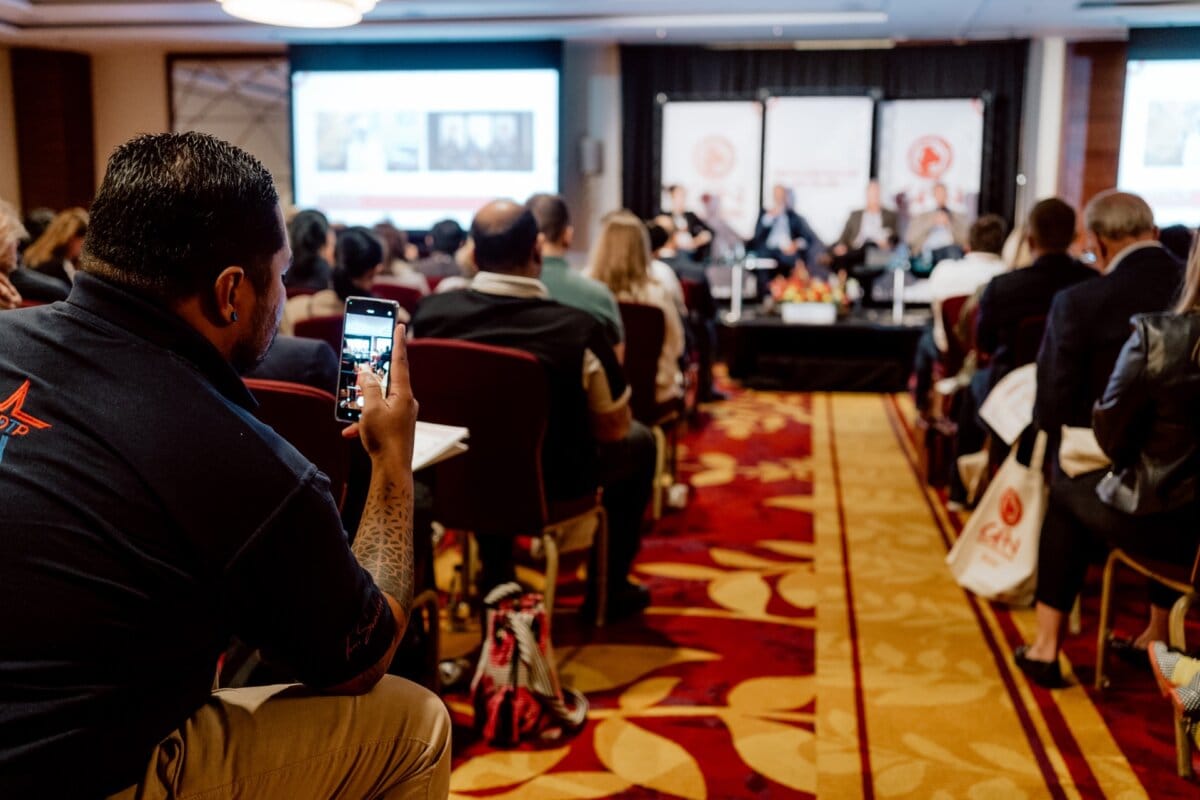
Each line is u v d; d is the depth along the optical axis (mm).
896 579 3527
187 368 1106
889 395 7156
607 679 2764
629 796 2191
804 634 3064
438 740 1391
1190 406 2219
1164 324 2211
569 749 2395
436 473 2613
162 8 7910
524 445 2541
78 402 1058
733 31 8391
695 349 6281
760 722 2521
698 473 4977
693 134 9156
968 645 2980
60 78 9594
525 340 2607
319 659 1170
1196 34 8008
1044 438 3123
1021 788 2217
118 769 1075
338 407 1651
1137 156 8320
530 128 9102
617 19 8086
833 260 8516
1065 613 2701
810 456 5320
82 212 3738
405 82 9195
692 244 8891
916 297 8297
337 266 3570
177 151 1121
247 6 2430
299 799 1313
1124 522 2408
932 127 8859
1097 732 2467
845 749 2387
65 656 1010
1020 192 8922
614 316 3164
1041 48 8711
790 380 7266
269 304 1200
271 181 1186
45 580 1003
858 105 8906
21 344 1095
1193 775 2254
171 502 1048
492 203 2688
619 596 3188
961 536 3371
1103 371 2676
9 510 1009
